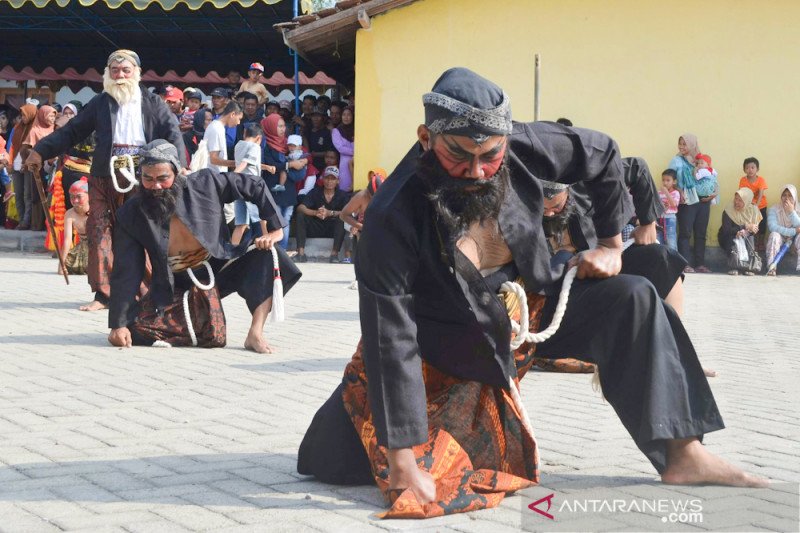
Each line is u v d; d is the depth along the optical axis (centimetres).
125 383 652
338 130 1836
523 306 374
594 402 602
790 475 421
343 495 396
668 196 1669
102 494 395
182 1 1742
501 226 364
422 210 360
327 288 1324
